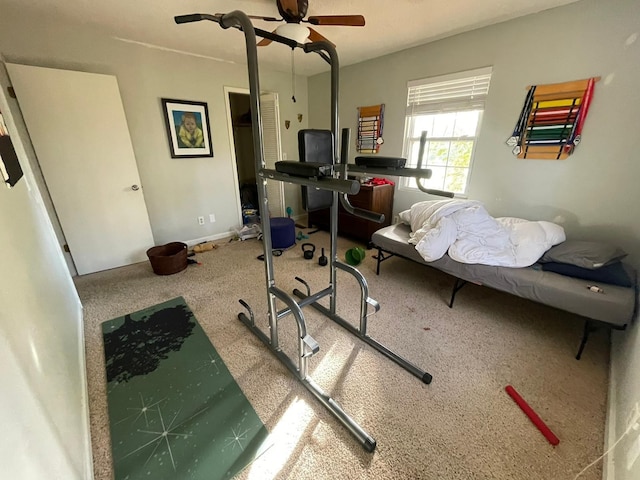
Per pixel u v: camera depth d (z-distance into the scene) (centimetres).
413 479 110
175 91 311
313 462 117
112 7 208
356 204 353
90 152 265
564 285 175
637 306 166
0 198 110
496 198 274
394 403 142
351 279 272
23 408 72
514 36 234
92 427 131
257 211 444
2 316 75
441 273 283
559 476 111
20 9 212
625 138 201
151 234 318
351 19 181
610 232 218
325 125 429
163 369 165
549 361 168
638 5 183
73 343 159
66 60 246
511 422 132
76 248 275
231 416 136
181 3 203
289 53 319
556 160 232
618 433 113
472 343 184
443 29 253
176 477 112
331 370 163
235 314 219
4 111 191
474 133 283
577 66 211
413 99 317
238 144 512
